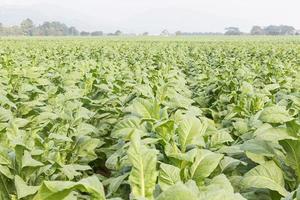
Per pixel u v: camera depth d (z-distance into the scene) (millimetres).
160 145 3869
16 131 4234
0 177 3627
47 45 31828
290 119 3635
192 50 26422
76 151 5090
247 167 4148
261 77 11336
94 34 175875
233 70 12906
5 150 3871
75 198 2617
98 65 12664
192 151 3354
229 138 4344
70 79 8984
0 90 6863
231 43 40562
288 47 29266
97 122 6754
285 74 11758
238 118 5723
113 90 7902
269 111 3834
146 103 4461
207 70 12672
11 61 14227
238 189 3732
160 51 23531
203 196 2146
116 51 23984
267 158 3715
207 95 8812
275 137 3635
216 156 3367
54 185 2223
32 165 3439
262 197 3557
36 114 6406
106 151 5867
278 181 3451
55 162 3910
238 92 8211
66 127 5023
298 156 3605
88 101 7152
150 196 2584
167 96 6004
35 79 8961
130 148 2654
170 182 3000
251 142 3850
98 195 2299
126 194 3883
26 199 3436
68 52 23047
